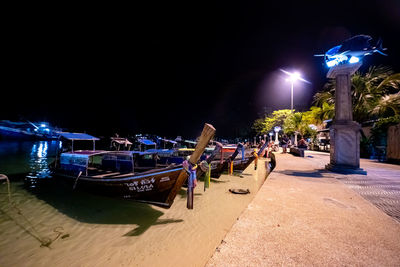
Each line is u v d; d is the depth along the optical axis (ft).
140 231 17.79
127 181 21.70
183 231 17.63
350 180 20.95
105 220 20.40
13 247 15.56
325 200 14.17
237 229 9.80
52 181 38.47
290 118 86.22
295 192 16.19
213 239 16.22
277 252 7.90
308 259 7.47
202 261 13.19
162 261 13.32
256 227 10.01
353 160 25.98
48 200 26.86
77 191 30.94
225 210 22.41
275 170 27.58
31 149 111.65
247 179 38.14
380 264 7.18
